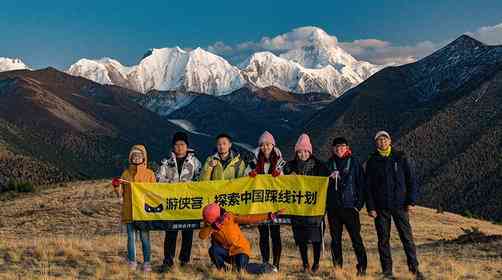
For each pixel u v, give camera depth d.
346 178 11.37
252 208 11.84
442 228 36.50
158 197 11.81
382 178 11.28
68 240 15.45
